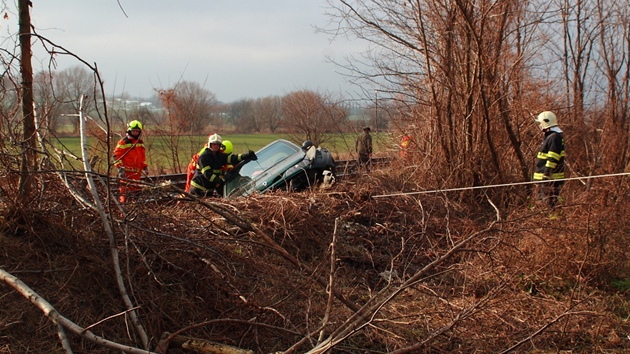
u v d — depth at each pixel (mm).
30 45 4676
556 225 6023
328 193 7758
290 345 4457
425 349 4438
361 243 6859
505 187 9320
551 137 8555
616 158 11375
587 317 5027
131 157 8906
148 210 5074
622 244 6078
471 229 7113
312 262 6203
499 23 9820
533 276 5840
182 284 4629
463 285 5750
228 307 4652
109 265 4406
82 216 4746
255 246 5738
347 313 5094
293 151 8805
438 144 9953
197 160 8570
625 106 12102
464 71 9852
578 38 13008
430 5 9883
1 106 4645
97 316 4105
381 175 9844
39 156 5102
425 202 8305
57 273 4270
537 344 4703
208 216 6223
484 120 9711
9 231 4496
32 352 3643
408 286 4391
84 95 5250
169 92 15086
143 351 3426
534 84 11336
